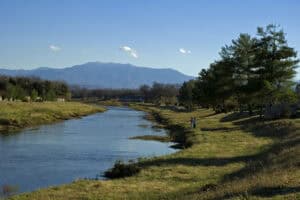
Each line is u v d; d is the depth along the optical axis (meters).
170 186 24.31
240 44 74.56
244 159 32.31
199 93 98.81
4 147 46.97
